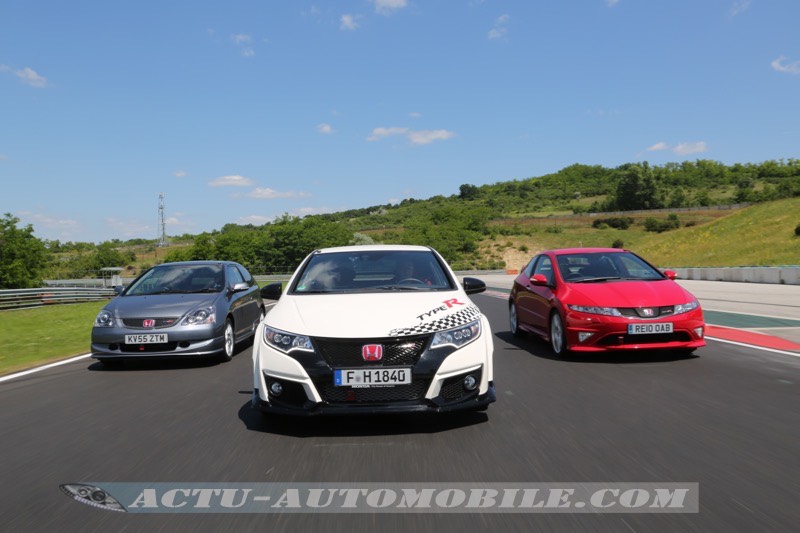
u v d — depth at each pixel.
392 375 3.96
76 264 83.81
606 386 5.57
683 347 6.73
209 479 3.34
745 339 8.44
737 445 3.75
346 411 3.96
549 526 2.67
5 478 3.44
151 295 7.86
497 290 24.42
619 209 131.38
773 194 98.25
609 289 7.10
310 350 4.03
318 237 81.06
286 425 4.42
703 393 5.21
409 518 2.78
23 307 20.80
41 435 4.35
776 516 2.72
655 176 137.12
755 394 5.14
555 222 101.56
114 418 4.80
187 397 5.54
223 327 7.51
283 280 57.81
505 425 4.28
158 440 4.12
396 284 4.99
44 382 6.46
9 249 46.59
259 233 84.75
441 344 4.08
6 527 2.76
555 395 5.23
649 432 4.05
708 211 98.19
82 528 2.73
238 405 5.14
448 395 4.09
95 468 3.57
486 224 101.88
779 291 19.16
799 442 3.79
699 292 19.52
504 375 6.18
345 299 4.63
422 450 3.75
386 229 110.88
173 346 7.12
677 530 2.60
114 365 7.57
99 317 7.21
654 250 68.00
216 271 8.59
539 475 3.29
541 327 8.00
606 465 3.43
